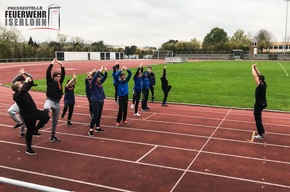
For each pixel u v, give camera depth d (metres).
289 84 23.50
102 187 5.66
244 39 111.62
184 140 8.84
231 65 49.00
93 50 97.38
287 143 8.64
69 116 10.30
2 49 61.62
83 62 64.06
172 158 7.27
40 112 7.45
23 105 7.10
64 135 9.20
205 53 93.38
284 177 6.20
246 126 10.66
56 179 6.01
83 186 5.70
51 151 7.70
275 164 6.95
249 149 8.05
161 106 14.63
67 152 7.64
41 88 20.73
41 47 73.19
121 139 8.86
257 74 9.05
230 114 12.84
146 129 10.08
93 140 8.72
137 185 5.75
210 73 33.44
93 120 9.06
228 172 6.43
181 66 45.91
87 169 6.53
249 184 5.84
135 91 11.96
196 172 6.41
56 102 8.16
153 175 6.23
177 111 13.38
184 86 22.23
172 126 10.56
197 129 10.19
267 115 12.73
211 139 8.98
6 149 7.83
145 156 7.40
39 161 6.98
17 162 6.91
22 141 8.55
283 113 13.23
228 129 10.22
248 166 6.80
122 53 96.06
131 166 6.73
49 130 9.73
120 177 6.12
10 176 6.13
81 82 23.95
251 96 17.66
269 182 5.95
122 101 10.27
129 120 11.41
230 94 18.44
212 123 11.10
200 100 16.22
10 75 30.69
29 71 35.81
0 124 10.60
